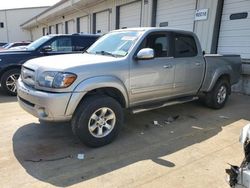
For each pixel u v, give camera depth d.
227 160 3.48
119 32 4.86
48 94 3.42
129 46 4.24
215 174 3.12
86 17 18.94
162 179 2.99
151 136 4.29
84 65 3.61
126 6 13.88
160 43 4.58
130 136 4.27
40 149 3.71
